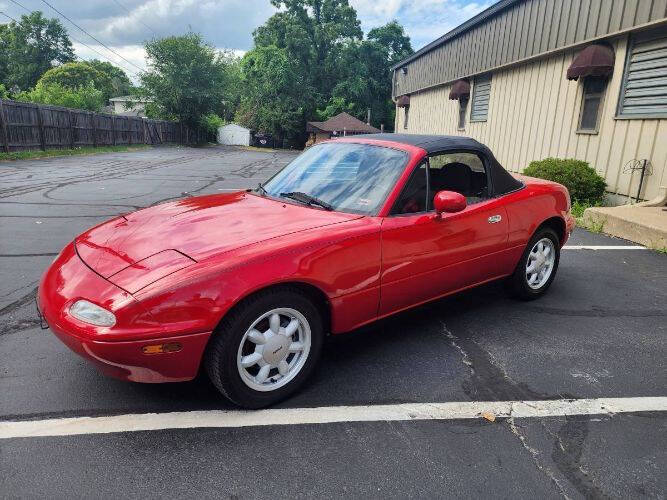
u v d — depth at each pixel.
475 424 2.55
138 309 2.21
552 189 4.38
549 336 3.65
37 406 2.58
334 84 60.62
